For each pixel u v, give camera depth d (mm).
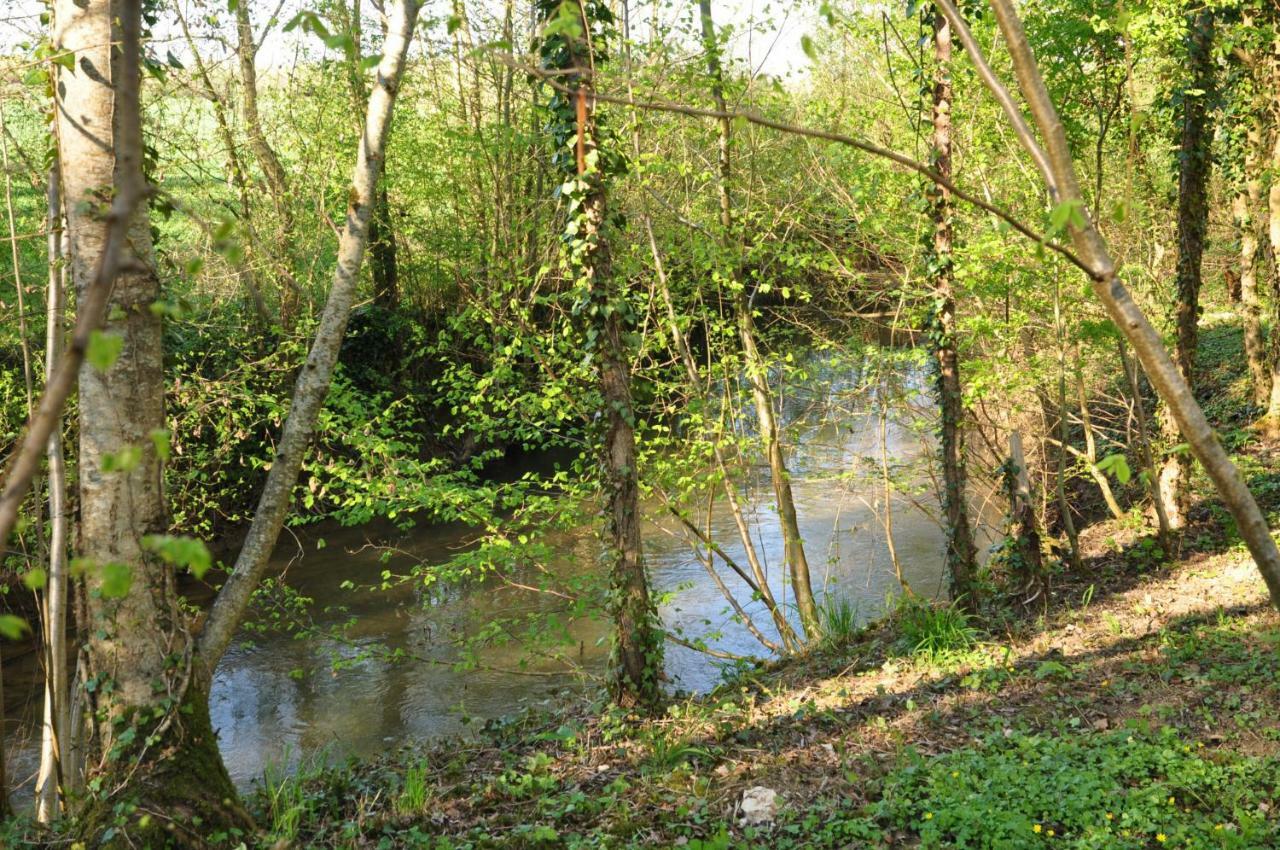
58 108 6168
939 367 10586
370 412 13781
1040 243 1873
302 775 8062
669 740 7977
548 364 12805
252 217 17516
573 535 17234
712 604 14719
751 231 13859
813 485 19219
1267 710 6883
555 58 8836
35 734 10969
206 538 15180
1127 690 7734
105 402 6078
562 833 6445
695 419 12961
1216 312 24047
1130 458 15453
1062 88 11852
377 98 6855
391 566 16375
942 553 15984
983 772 6449
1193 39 11250
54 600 7273
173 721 6172
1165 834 5422
